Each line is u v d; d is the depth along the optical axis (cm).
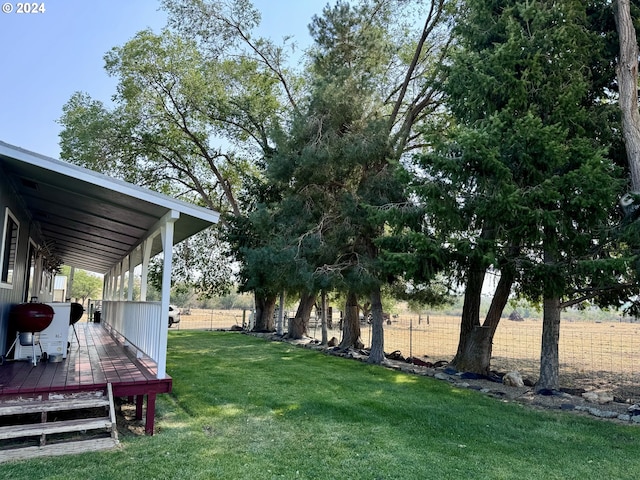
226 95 1738
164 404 634
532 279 762
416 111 1311
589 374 1165
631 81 757
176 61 1719
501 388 855
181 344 1454
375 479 388
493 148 661
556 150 647
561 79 754
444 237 798
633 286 780
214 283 2067
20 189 678
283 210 1173
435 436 525
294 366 1020
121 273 1161
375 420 581
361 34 1268
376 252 1117
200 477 375
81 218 801
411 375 971
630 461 462
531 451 486
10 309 672
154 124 1773
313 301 1744
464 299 1080
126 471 379
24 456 403
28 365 588
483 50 804
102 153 1667
